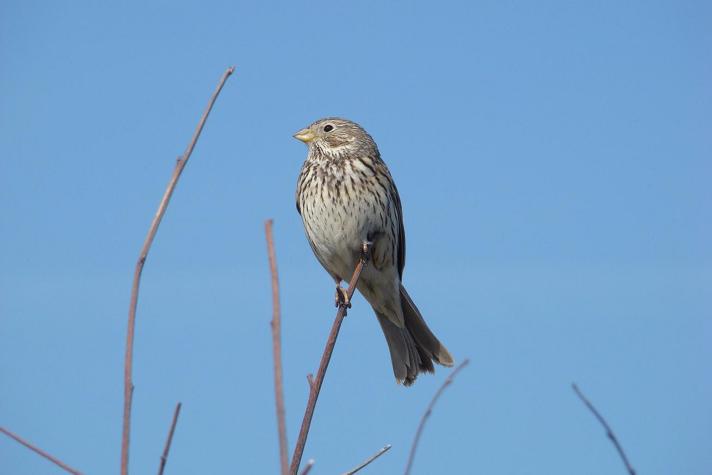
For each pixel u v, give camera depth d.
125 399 4.93
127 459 4.82
